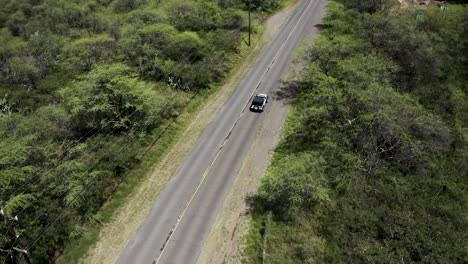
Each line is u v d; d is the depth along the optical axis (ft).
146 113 138.10
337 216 99.86
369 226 96.78
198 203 112.37
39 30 231.09
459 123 133.59
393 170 114.21
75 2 269.03
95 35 199.82
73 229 100.42
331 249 92.94
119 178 121.39
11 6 270.87
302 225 99.40
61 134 123.24
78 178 106.93
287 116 149.69
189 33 180.14
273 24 232.94
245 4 246.06
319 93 134.92
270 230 99.04
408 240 92.38
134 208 111.96
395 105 121.70
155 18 197.67
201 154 132.77
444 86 151.02
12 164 100.12
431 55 155.94
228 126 146.72
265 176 111.34
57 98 149.28
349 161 111.14
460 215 98.78
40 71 166.50
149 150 133.59
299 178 99.91
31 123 119.55
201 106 159.74
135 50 169.68
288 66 185.47
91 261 96.99
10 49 199.31
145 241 101.55
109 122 128.16
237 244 98.68
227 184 118.73
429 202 102.99
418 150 111.14
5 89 151.74
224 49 191.21
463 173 114.52
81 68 166.30
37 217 91.86
